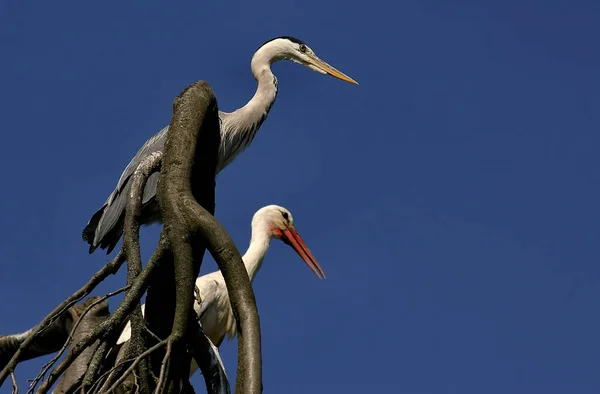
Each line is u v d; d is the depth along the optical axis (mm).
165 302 7883
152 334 7344
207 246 7070
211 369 7711
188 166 7645
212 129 8383
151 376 7332
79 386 7188
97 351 7227
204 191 8555
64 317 13398
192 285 7074
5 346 13969
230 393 7812
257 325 6605
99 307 11828
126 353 7504
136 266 7945
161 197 7434
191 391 7789
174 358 7484
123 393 7523
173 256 7160
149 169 8766
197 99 8133
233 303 6762
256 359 6402
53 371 6871
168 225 7250
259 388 6273
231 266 6891
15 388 7031
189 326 7602
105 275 8039
